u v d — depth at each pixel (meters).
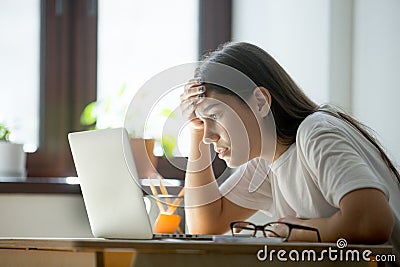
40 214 4.69
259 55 2.96
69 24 5.32
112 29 5.36
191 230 3.33
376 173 2.76
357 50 4.70
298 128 2.84
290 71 5.00
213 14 5.50
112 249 2.21
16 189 4.65
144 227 2.56
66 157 5.25
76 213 4.74
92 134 2.63
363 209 2.41
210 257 2.16
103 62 5.34
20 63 5.24
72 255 2.32
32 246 2.39
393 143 4.26
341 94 4.75
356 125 2.96
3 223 4.65
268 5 5.22
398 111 4.20
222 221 3.33
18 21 5.24
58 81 5.28
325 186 2.57
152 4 5.41
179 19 5.45
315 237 2.47
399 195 2.81
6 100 5.21
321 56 4.79
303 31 4.93
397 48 4.23
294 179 2.93
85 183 2.68
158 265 2.18
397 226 2.74
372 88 4.51
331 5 4.75
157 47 5.40
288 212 3.12
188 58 5.43
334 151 2.59
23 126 5.22
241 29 5.44
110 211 2.62
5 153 4.91
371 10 4.54
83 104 5.30
